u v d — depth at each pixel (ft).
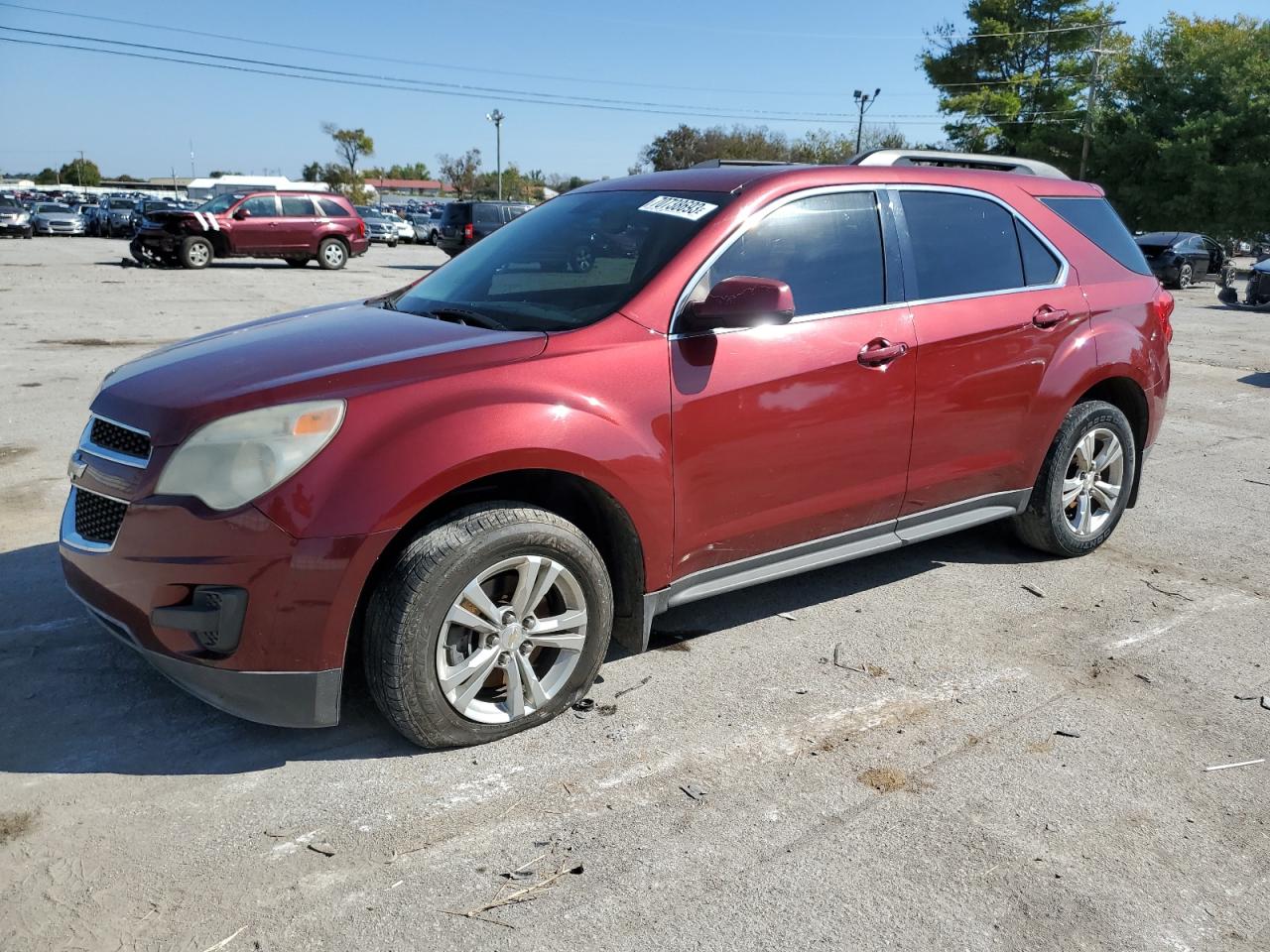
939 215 13.26
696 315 10.52
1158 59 138.00
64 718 10.27
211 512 8.66
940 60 165.78
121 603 9.17
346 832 8.55
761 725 10.50
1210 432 25.62
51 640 11.96
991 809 9.09
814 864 8.26
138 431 9.23
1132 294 15.49
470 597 9.32
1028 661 12.16
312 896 7.73
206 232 74.90
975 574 15.11
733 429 10.91
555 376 9.80
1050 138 150.92
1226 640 12.91
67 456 20.03
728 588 11.57
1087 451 15.21
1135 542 16.75
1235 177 126.00
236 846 8.32
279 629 8.73
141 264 76.69
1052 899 7.90
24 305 46.91
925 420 12.75
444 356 9.66
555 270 11.72
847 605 13.84
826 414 11.67
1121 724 10.69
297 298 53.21
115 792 9.02
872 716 10.75
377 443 8.87
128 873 7.95
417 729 9.39
